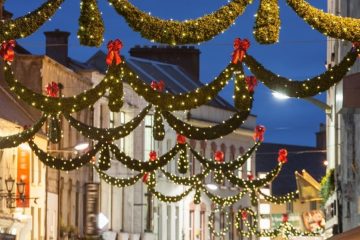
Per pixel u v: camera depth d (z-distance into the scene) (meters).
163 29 23.27
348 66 26.27
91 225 64.44
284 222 58.53
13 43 31.02
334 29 23.36
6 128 50.91
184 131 34.56
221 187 87.00
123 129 37.69
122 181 47.31
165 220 79.50
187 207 83.00
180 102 28.84
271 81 26.94
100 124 67.50
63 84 61.84
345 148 47.31
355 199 43.62
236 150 90.44
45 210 58.19
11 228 51.69
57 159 39.28
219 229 87.38
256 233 55.44
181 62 89.00
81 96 30.53
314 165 102.62
